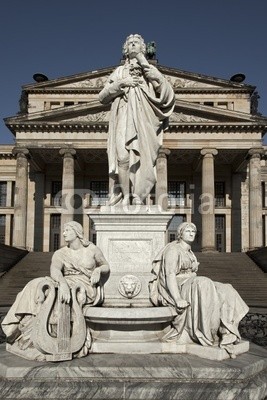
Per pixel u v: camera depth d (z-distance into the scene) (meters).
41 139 52.12
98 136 52.06
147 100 7.10
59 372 4.94
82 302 5.76
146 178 6.99
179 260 6.15
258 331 10.85
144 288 6.40
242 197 59.91
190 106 51.84
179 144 52.22
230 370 4.96
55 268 5.93
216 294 5.66
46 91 63.41
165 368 4.98
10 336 5.94
